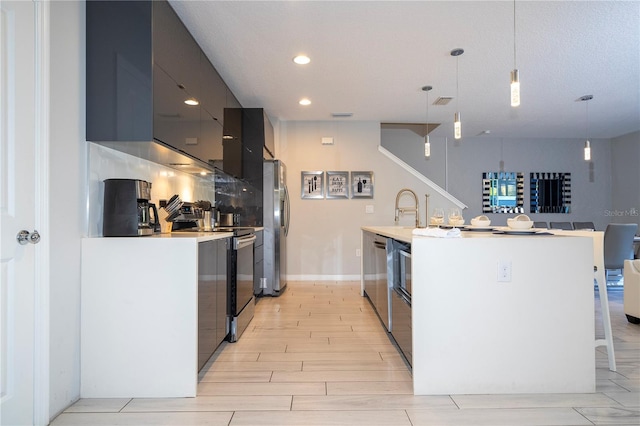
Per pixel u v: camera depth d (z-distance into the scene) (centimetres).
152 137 206
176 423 176
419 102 480
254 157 473
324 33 298
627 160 694
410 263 221
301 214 582
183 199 356
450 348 205
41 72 174
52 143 181
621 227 450
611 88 430
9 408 159
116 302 204
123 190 217
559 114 544
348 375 229
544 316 205
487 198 730
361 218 583
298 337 304
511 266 205
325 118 562
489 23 284
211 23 278
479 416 181
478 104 491
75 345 198
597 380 220
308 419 179
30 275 169
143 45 206
